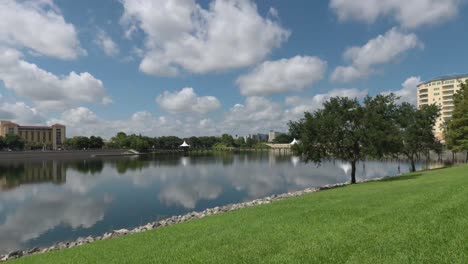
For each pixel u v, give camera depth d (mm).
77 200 43750
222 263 10039
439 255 8289
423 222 11562
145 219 31984
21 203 42094
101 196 46750
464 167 42875
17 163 132375
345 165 97125
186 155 192250
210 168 93062
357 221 13273
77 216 34062
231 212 22281
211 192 48562
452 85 166625
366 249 9477
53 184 61562
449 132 58844
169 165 108250
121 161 137875
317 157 41438
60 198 45594
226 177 68500
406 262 8148
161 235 16109
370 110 40250
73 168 102688
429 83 176500
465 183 20984
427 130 54875
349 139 39219
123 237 17266
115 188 54688
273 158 149125
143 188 53969
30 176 77875
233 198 43000
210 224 17641
